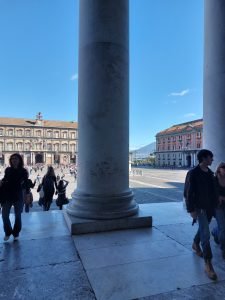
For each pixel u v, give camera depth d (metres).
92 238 4.21
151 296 2.57
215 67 5.97
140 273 3.04
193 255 3.55
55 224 5.02
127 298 2.54
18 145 103.81
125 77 4.91
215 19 5.94
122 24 4.85
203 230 3.10
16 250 3.72
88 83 4.76
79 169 5.00
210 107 6.07
